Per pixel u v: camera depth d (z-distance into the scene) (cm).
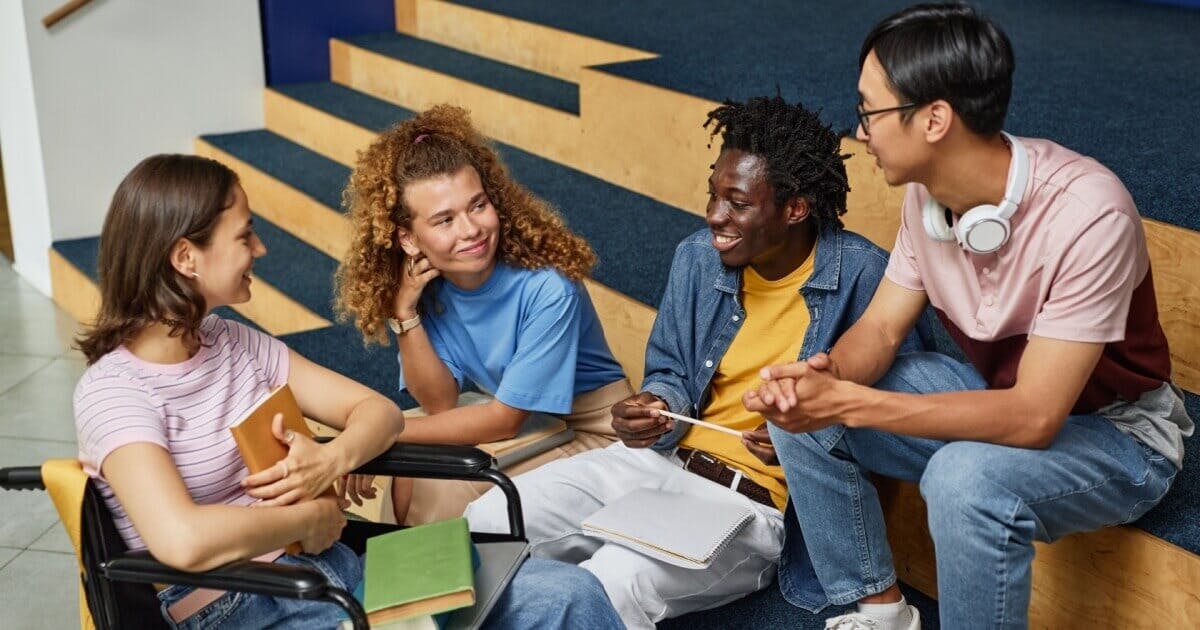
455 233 238
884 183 305
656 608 226
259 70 547
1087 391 199
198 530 172
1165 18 462
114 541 182
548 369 251
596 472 246
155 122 526
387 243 242
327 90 547
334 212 445
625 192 389
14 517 336
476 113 462
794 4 516
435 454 206
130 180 185
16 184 530
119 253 185
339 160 504
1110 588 215
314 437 209
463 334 260
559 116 416
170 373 189
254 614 188
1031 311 195
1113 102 343
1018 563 188
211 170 188
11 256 566
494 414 253
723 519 228
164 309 185
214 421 193
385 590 180
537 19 495
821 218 229
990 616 190
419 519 259
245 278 193
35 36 489
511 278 250
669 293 250
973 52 178
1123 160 289
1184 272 248
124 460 177
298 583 168
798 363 196
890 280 216
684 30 466
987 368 208
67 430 389
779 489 239
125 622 181
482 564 197
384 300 254
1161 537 206
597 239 347
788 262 234
